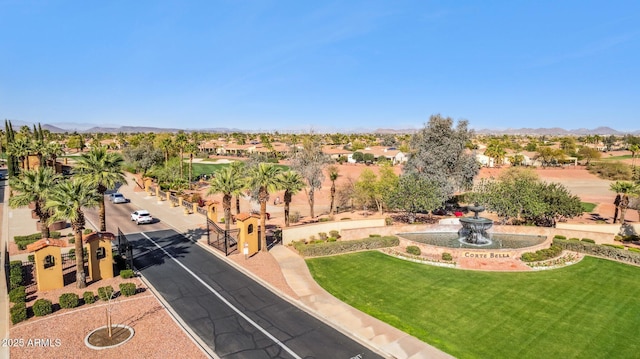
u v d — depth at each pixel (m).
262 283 25.42
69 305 20.72
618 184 40.19
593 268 28.98
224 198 34.19
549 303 22.83
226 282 25.44
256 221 31.78
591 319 20.89
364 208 51.59
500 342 18.48
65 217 22.09
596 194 70.88
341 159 123.00
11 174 67.88
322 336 18.75
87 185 25.69
